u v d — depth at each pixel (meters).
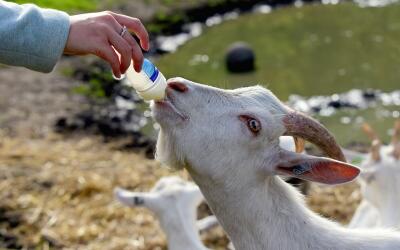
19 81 3.40
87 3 4.06
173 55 3.80
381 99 3.23
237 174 1.22
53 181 2.60
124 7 4.18
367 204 2.11
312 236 1.22
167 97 1.22
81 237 2.34
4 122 3.04
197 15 4.26
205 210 2.43
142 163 2.76
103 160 2.77
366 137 2.94
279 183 1.25
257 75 3.48
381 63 3.56
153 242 2.31
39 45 1.02
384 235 1.23
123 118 3.13
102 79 3.46
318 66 3.56
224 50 3.83
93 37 1.05
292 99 3.26
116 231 2.38
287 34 3.99
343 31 3.97
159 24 4.12
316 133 1.21
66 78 3.46
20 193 2.52
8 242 2.30
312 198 2.51
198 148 1.21
